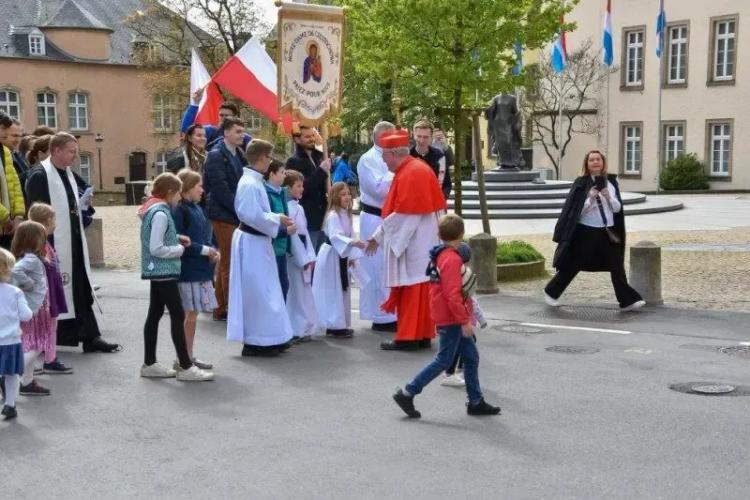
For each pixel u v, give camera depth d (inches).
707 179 1668.3
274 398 293.0
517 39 550.9
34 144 396.8
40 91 2340.1
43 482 218.4
